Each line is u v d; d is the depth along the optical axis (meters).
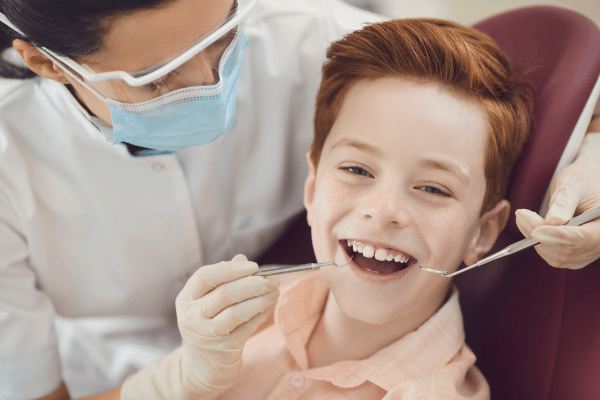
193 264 1.23
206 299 0.77
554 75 0.91
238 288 0.76
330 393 0.87
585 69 0.86
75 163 1.06
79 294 1.25
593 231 0.69
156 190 1.11
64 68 0.74
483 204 0.85
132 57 0.69
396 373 0.83
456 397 0.76
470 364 0.86
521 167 0.90
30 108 1.02
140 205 1.12
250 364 0.96
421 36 0.83
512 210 0.93
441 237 0.79
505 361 0.93
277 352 0.96
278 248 1.34
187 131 0.84
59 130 1.03
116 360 1.28
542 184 0.88
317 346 0.95
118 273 1.20
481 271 1.04
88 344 1.32
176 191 1.12
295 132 1.24
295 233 1.32
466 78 0.79
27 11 0.66
